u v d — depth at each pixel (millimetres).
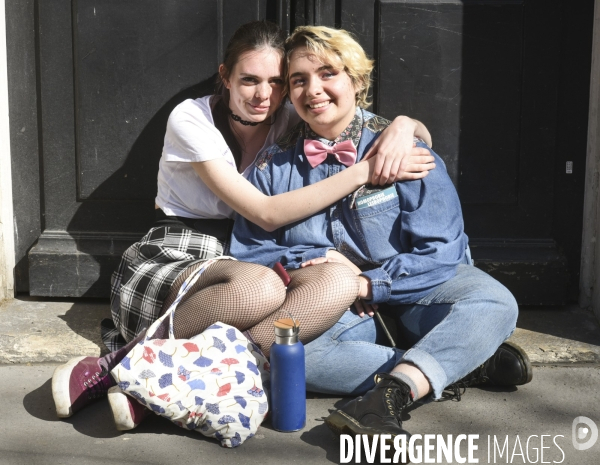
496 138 3082
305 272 2488
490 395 2553
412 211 2543
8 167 3178
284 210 2561
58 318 3064
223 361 2275
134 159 3162
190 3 3049
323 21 3037
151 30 3068
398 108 3078
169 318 2387
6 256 3221
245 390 2260
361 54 2535
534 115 3059
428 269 2477
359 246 2623
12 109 3148
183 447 2229
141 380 2186
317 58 2480
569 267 3156
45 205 3211
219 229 2779
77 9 3055
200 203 2736
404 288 2488
